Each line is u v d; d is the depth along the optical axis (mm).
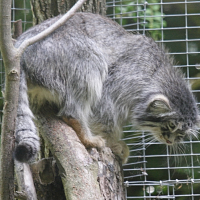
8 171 5426
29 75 7273
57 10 9414
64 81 7422
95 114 8172
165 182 10422
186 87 8844
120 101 8375
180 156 11273
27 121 6203
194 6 12773
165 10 12773
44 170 7605
